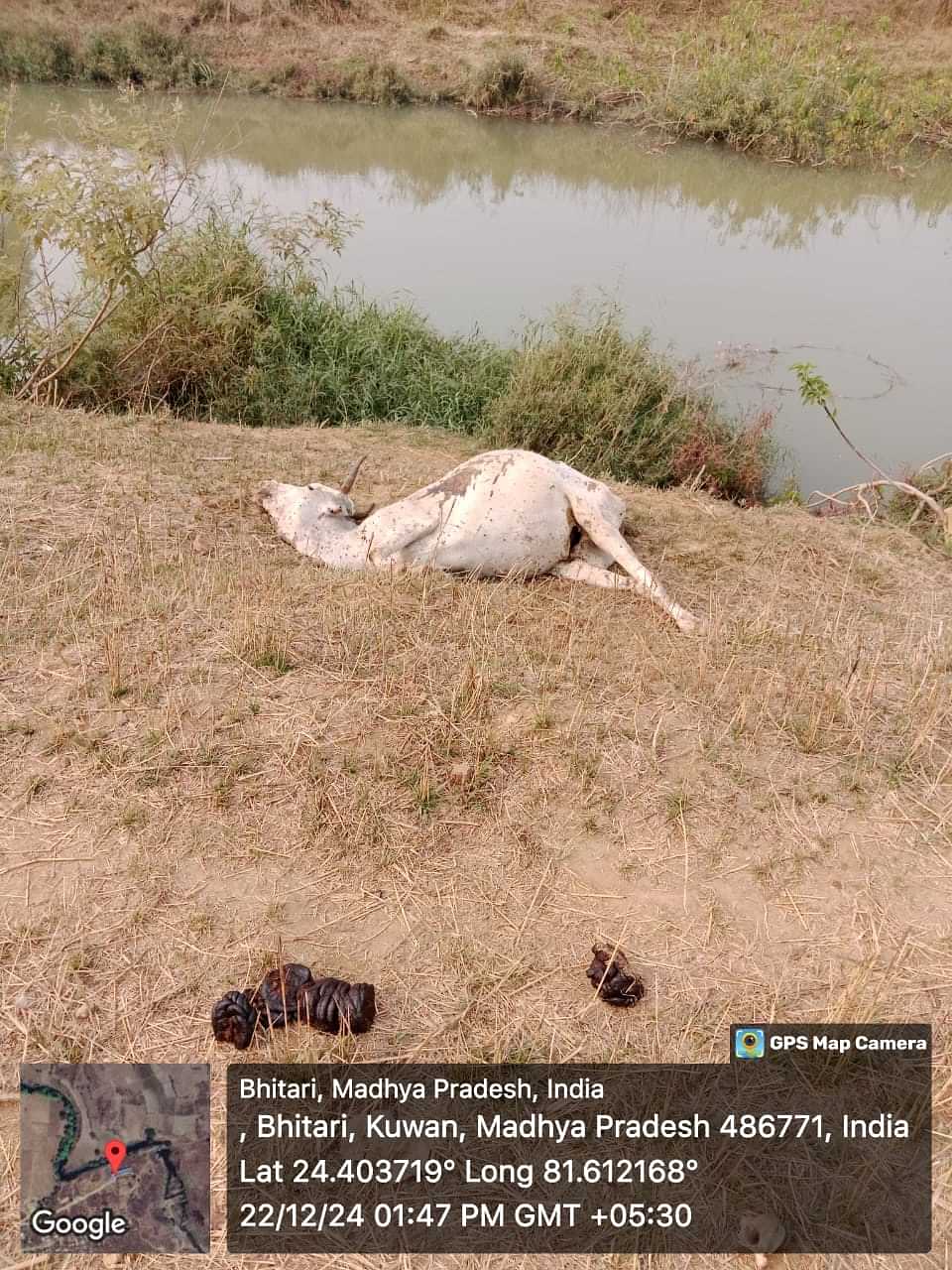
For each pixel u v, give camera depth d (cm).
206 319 954
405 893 379
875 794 439
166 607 516
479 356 1041
